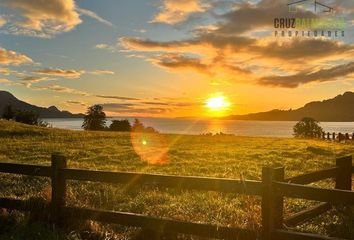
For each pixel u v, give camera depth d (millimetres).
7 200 9148
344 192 6336
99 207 11250
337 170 10844
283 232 6809
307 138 58656
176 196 12828
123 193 13125
